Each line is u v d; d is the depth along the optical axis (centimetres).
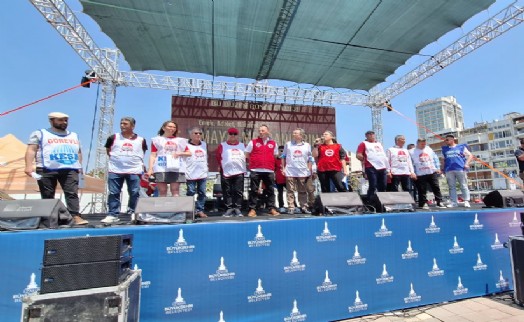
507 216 410
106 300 180
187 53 723
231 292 282
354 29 617
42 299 171
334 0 530
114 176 373
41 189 317
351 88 934
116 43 674
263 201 556
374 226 342
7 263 230
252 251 293
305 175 451
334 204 368
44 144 316
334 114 974
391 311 336
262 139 447
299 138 460
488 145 5609
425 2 532
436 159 553
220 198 638
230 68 800
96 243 188
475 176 5762
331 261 319
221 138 874
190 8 554
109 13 566
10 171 667
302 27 611
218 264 281
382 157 504
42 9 548
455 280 367
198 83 851
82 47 673
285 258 303
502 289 388
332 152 469
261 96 897
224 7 550
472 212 390
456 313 329
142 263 260
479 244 386
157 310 260
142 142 401
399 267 345
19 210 258
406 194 403
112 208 371
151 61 760
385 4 539
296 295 302
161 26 611
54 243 181
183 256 272
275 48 697
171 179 401
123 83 812
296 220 313
